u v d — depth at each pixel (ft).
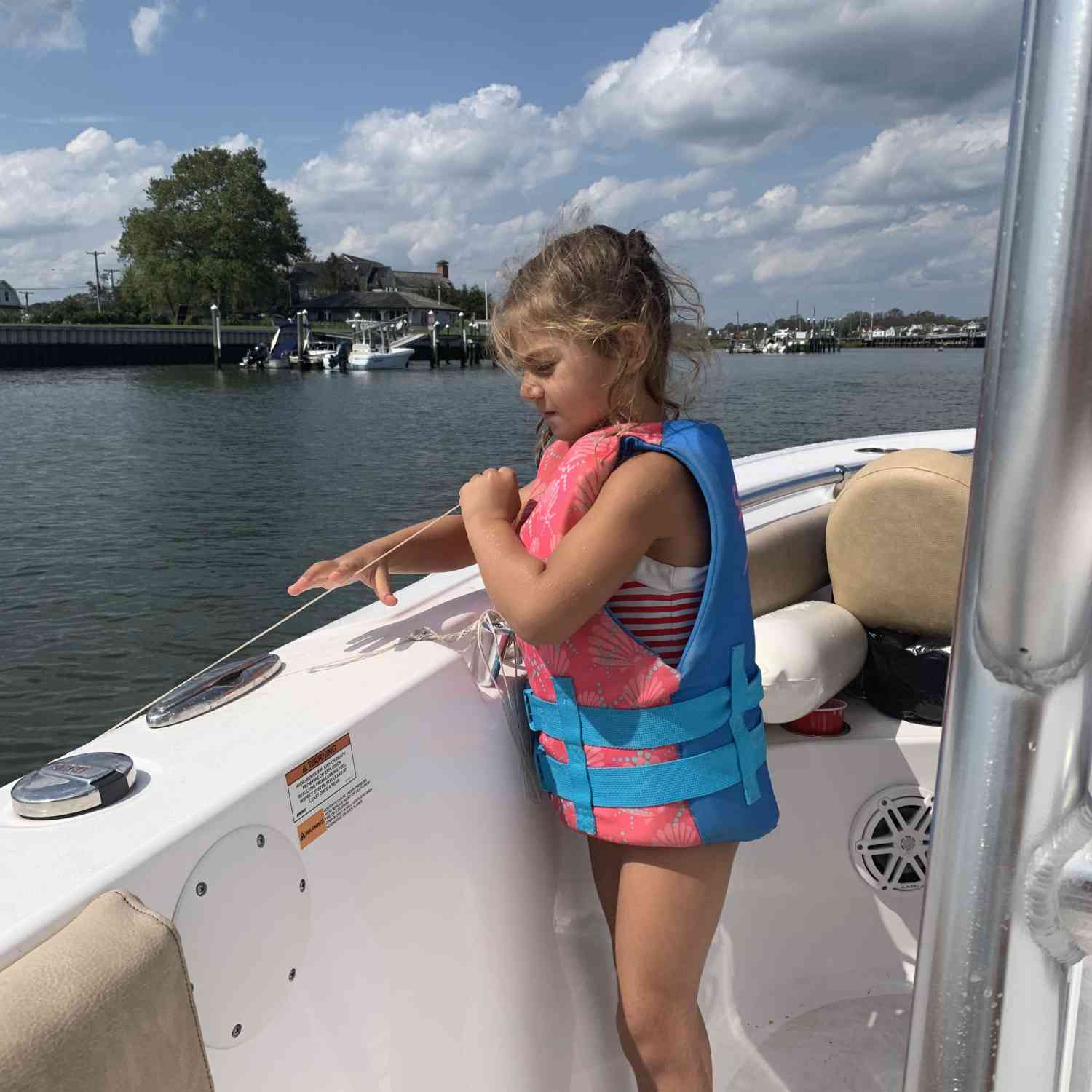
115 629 32.45
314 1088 2.79
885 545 5.25
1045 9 1.11
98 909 2.06
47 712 25.73
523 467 67.05
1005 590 1.22
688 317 3.65
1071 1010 1.46
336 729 3.01
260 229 253.85
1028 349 1.15
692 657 3.28
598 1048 4.24
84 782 2.49
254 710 3.16
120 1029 1.89
